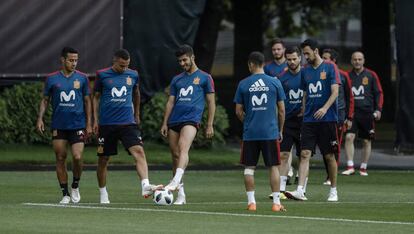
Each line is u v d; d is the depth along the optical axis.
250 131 37.22
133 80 40.22
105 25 64.94
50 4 64.06
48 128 62.56
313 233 30.77
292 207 38.59
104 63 65.00
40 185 47.19
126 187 47.19
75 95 40.28
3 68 63.38
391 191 46.41
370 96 54.44
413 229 31.94
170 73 65.31
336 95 41.16
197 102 39.91
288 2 117.38
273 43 46.00
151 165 57.81
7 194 43.25
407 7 64.06
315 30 128.38
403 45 64.19
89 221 33.25
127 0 65.31
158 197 38.75
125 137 39.81
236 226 32.19
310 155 41.72
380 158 63.91
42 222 32.94
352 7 161.00
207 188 47.09
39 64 64.06
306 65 41.59
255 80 37.38
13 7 63.44
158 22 65.44
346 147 54.78
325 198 43.12
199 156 60.50
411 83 64.31
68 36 64.38
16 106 62.38
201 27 73.94
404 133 65.00
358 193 45.34
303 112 42.03
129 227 31.75
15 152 59.97
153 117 63.88
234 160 59.94
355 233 30.84
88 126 40.56
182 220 33.69
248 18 88.81
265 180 51.56
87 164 57.53
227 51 160.75
